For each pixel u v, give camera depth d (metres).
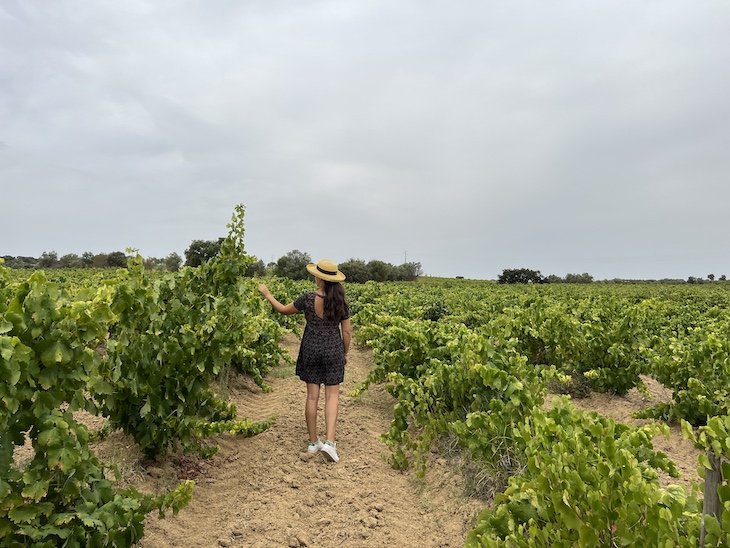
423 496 4.91
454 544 4.05
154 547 3.78
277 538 4.08
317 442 5.71
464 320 14.04
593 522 2.60
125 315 4.47
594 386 8.70
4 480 2.70
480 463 4.72
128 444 5.08
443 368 5.99
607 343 8.56
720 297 23.75
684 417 6.86
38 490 2.73
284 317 15.12
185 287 5.77
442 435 5.86
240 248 5.95
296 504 4.64
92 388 3.65
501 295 21.02
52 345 2.88
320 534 4.20
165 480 4.83
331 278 5.62
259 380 8.81
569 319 9.23
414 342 7.46
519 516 3.19
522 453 4.32
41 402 2.82
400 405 5.96
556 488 2.84
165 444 4.99
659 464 3.29
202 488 4.93
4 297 3.04
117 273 4.81
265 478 5.14
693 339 8.44
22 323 2.79
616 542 2.64
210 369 5.35
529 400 4.67
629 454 2.64
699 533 2.40
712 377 6.80
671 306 15.65
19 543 2.75
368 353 12.80
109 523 2.97
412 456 5.73
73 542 2.88
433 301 18.59
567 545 2.73
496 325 6.73
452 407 6.02
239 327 5.75
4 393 2.57
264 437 6.21
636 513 2.50
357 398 8.25
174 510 3.48
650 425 3.28
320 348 5.68
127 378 4.45
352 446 6.11
